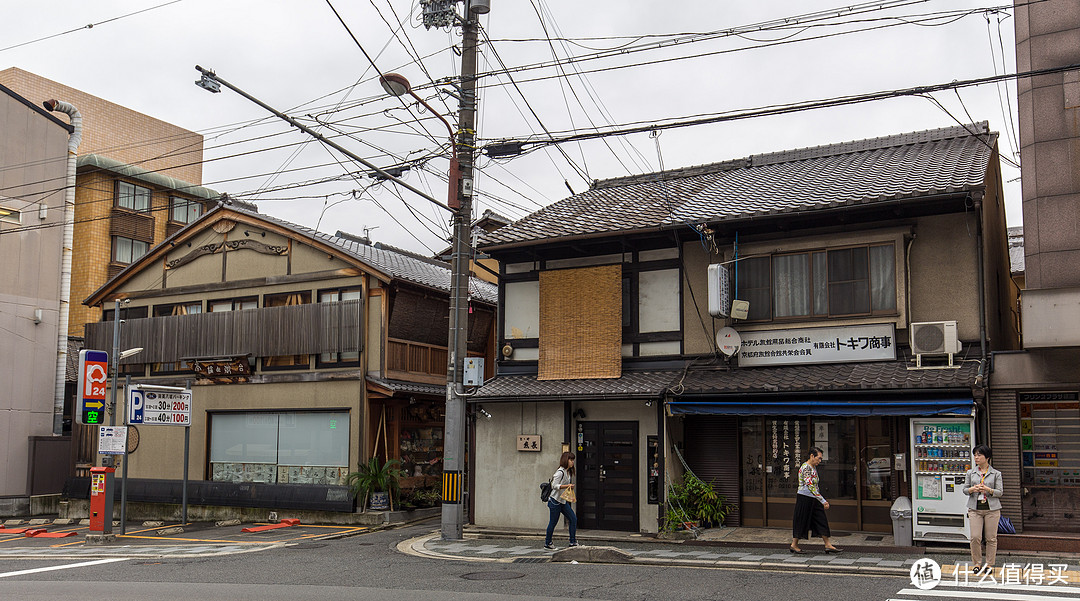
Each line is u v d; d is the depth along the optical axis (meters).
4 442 26.58
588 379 17.19
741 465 16.58
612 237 16.72
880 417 15.54
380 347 20.61
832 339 15.28
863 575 11.41
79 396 18.41
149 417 19.38
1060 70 11.04
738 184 18.89
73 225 32.16
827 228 15.62
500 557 13.90
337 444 20.75
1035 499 13.74
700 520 16.02
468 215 16.52
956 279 14.65
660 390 15.65
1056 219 13.84
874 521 15.39
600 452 16.94
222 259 23.45
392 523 19.61
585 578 11.42
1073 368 13.15
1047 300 12.94
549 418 17.41
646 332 17.22
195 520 22.19
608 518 16.70
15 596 10.48
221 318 22.66
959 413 13.12
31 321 27.73
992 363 13.82
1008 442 13.56
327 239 22.45
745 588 10.38
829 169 18.48
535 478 17.38
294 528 19.56
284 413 21.66
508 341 18.67
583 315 17.58
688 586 10.59
